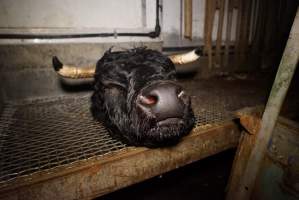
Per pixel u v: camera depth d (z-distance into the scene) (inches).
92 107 92.1
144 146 66.1
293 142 64.9
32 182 49.9
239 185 78.7
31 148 70.7
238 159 82.5
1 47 106.7
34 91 119.0
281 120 69.6
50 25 117.1
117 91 68.9
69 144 72.4
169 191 131.4
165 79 61.6
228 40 181.6
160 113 52.9
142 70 65.4
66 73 84.1
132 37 139.1
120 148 68.8
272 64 221.0
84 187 56.7
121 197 126.8
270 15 204.2
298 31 54.5
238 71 199.0
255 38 202.2
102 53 129.2
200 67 170.9
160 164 69.0
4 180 52.2
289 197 65.3
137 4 136.9
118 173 61.3
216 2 167.3
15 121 93.4
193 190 132.0
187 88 142.4
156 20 142.3
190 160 75.9
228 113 95.7
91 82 131.5
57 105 114.5
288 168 65.2
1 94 108.8
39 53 114.7
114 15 131.9
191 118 71.1
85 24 125.2
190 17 155.9
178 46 161.8
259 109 79.8
